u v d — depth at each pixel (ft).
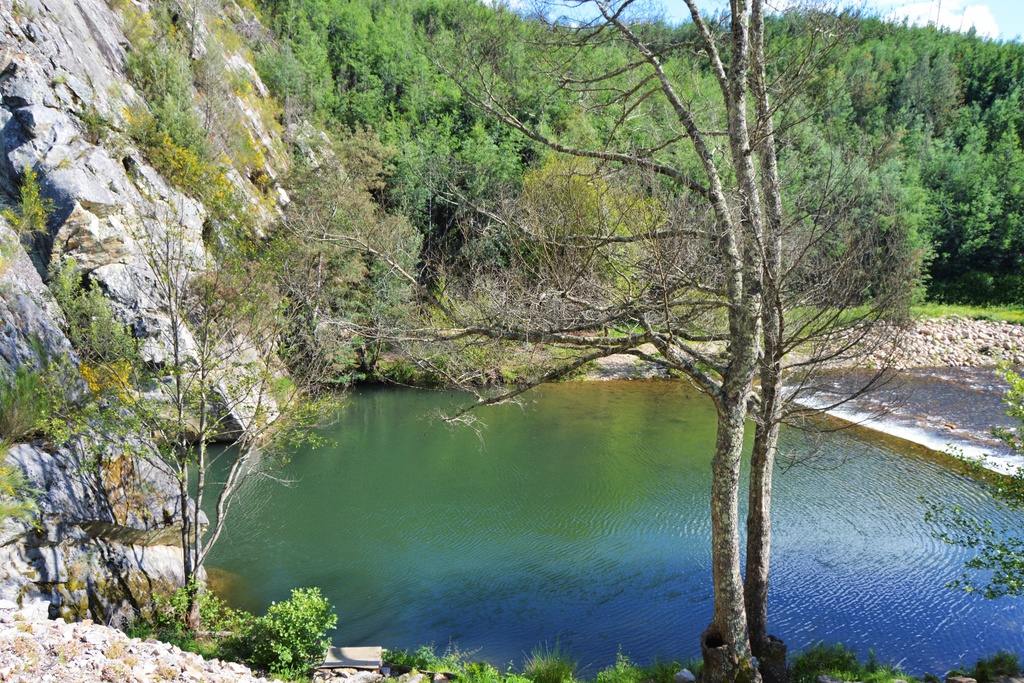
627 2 27.94
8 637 21.50
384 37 186.50
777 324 30.22
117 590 36.45
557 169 35.32
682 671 30.99
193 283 41.45
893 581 43.93
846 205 28.73
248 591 44.52
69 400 36.78
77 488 35.78
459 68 30.78
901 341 32.58
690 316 32.09
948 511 54.75
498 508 58.59
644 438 78.54
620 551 50.03
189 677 22.36
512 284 29.78
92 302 41.57
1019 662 33.04
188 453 37.52
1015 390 30.60
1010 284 152.87
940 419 79.92
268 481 65.46
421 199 91.30
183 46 103.45
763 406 30.50
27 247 45.93
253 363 40.75
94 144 65.92
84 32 77.66
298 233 38.01
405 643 38.04
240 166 100.63
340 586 45.24
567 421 86.33
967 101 180.04
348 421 87.76
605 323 28.94
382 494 62.28
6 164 58.18
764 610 31.60
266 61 152.56
